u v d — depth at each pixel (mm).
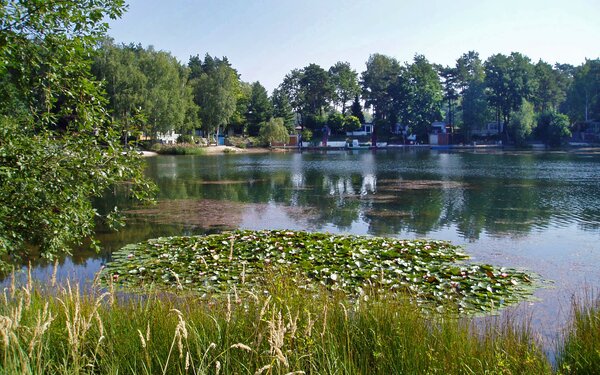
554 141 74625
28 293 3486
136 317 4605
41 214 6648
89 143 7066
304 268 9172
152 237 13578
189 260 10023
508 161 46281
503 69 78562
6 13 6105
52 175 6684
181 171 37375
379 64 96062
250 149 77375
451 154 60625
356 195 23094
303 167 41406
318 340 3998
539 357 4281
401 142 90000
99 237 13578
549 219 16328
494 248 12031
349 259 9828
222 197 22625
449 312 6684
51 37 6508
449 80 91812
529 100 82562
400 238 13484
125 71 50406
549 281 8977
